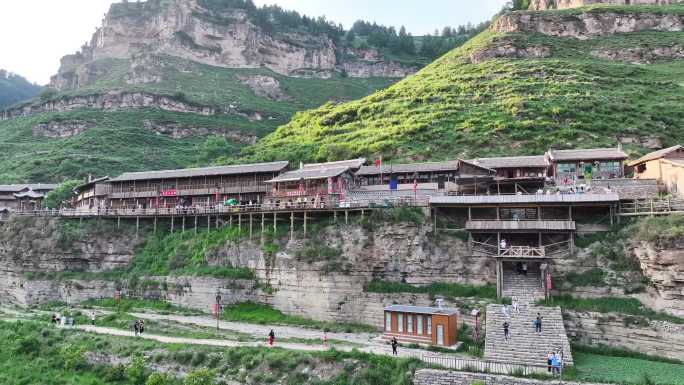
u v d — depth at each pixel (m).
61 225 80.31
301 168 79.38
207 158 130.12
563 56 137.00
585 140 85.88
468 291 51.81
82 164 127.38
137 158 138.25
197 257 68.00
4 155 144.75
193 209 74.19
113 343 50.34
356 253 57.59
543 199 52.16
